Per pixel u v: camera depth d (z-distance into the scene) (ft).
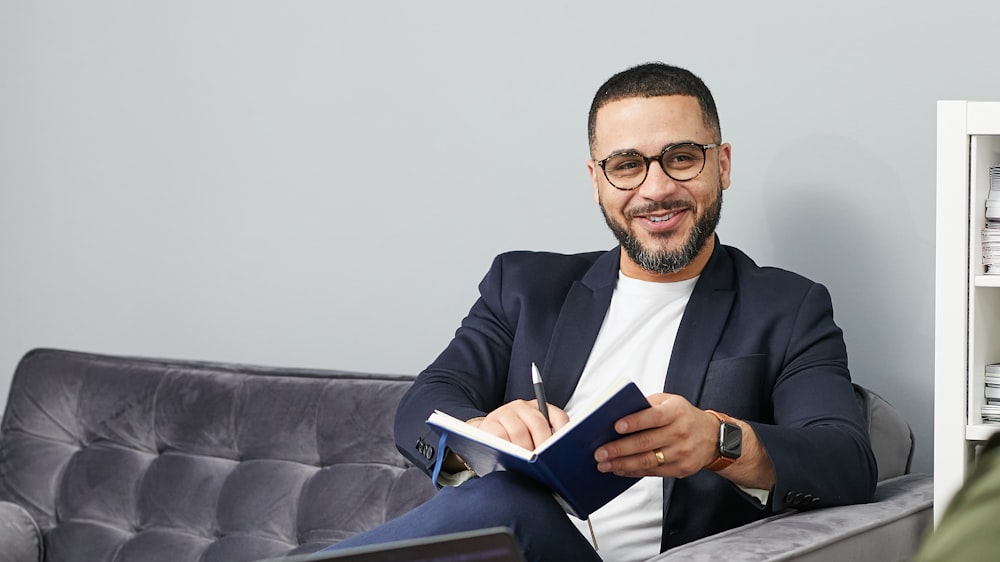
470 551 2.59
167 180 9.16
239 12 8.79
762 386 5.81
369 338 8.37
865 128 6.75
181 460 7.35
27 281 9.78
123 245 9.37
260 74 8.72
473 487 4.61
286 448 7.03
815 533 4.70
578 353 6.07
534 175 7.73
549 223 7.69
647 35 7.36
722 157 6.26
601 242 7.50
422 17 8.09
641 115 5.94
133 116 9.29
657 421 4.40
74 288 9.60
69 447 7.80
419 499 6.43
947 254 5.43
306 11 8.52
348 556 2.58
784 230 7.01
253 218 8.80
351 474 6.73
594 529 5.75
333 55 8.43
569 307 6.24
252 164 8.79
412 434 5.64
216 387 7.39
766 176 7.05
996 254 5.44
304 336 8.63
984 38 6.45
